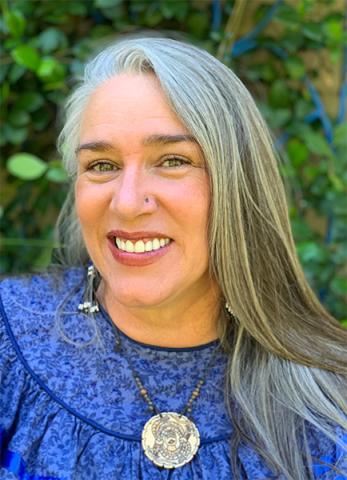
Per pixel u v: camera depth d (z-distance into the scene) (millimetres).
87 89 1112
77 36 1945
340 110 1948
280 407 1127
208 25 1920
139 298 1063
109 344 1146
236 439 1103
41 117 1940
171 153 1038
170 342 1146
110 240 1089
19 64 1823
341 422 1110
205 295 1149
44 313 1184
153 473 1076
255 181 1130
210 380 1146
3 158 1992
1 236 1993
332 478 1077
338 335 1232
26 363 1136
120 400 1118
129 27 1880
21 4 1858
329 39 1859
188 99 1033
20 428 1105
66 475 1061
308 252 1778
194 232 1065
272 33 1942
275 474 1076
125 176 1030
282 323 1192
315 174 1881
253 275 1146
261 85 1932
